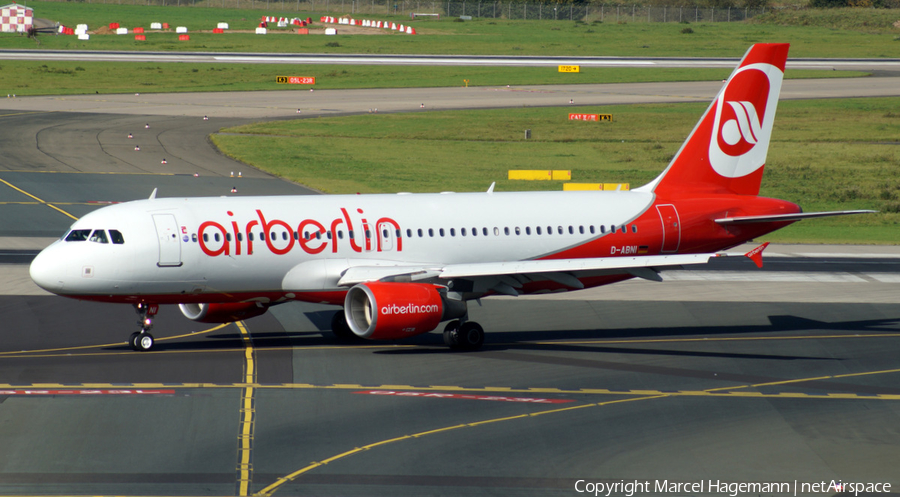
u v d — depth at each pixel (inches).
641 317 5802.2
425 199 5246.1
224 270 4653.1
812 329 5487.2
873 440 3506.4
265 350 4808.1
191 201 4776.1
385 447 3326.8
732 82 5698.8
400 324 4537.4
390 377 4320.9
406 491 2913.4
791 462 3255.4
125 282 4500.5
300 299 4923.7
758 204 5772.6
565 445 3393.2
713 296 6466.5
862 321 5723.4
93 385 4060.0
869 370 4559.5
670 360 4734.3
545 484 3002.0
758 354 4877.0
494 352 4874.5
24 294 6018.7
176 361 4522.6
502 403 3922.2
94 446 3275.1
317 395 3988.7
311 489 2913.4
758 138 5812.0
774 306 6161.4
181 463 3120.1
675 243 5590.6
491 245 5201.8
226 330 5275.6
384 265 4940.9
